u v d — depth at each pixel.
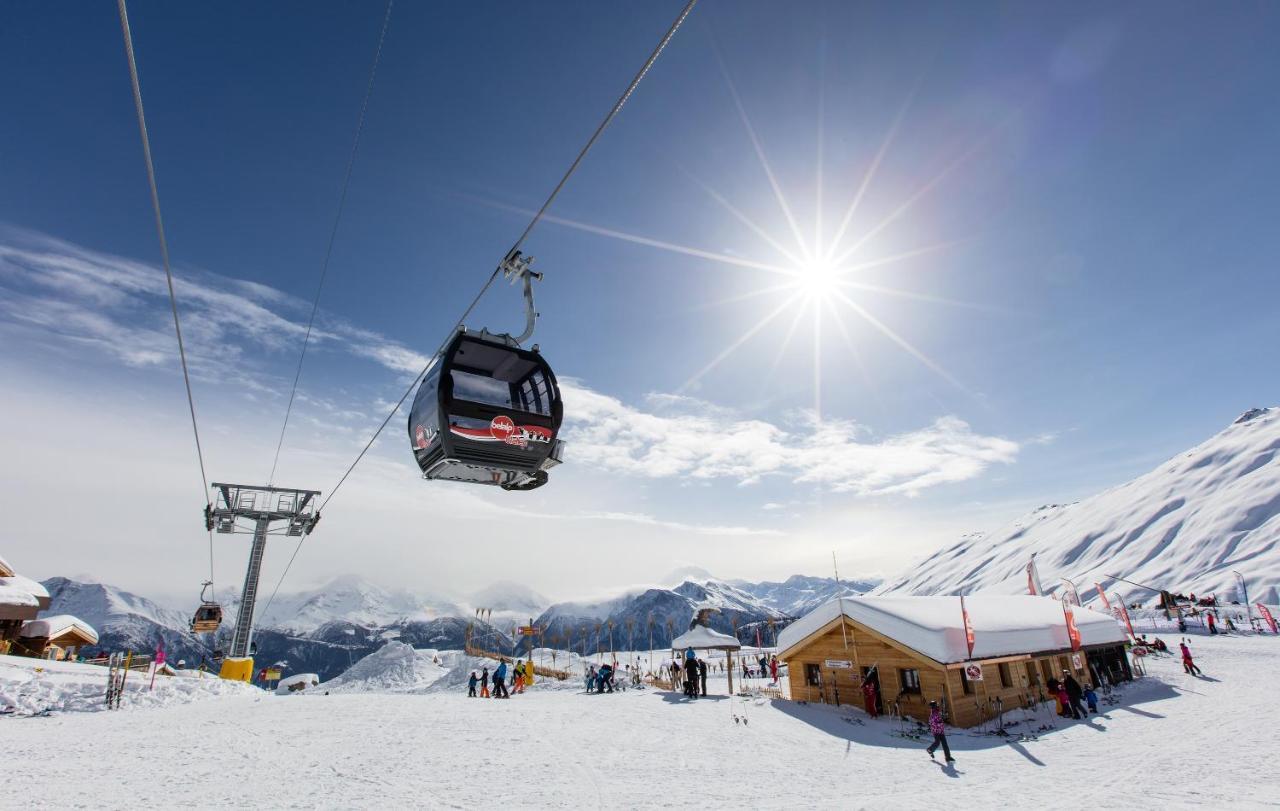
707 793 14.48
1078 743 20.91
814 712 26.34
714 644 34.62
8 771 14.18
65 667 32.97
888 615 26.11
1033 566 46.00
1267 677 33.94
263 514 40.66
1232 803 13.68
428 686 55.28
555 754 18.14
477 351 12.12
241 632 38.94
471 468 12.87
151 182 8.00
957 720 23.58
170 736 19.22
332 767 15.70
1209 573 104.56
